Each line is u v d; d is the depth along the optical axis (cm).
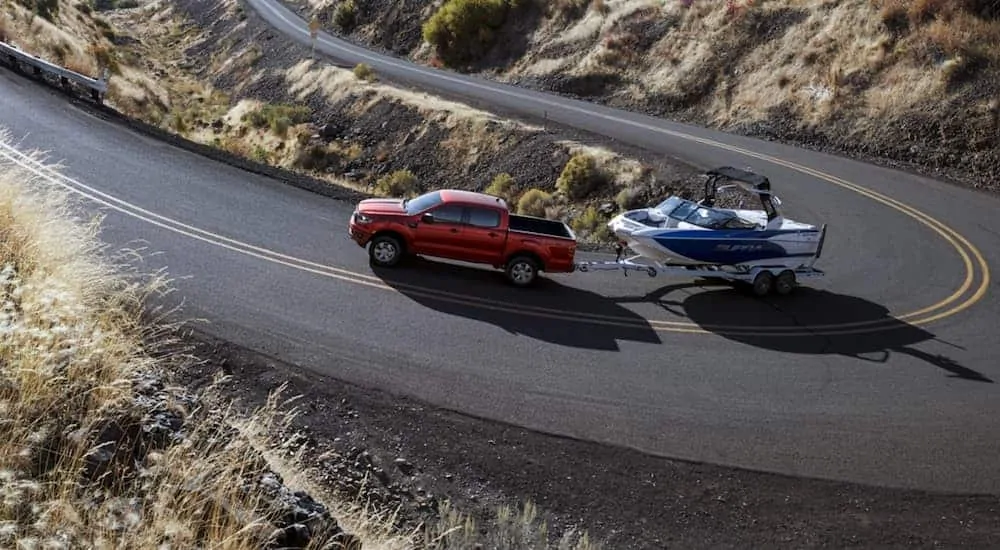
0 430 550
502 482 927
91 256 988
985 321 1519
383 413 1016
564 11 4356
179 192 1712
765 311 1491
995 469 1050
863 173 2561
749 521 915
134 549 496
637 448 1019
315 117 3725
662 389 1164
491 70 4412
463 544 787
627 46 3850
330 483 843
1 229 838
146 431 626
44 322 664
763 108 3194
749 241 1512
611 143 2828
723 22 3594
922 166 2658
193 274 1315
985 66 2770
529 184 2761
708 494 952
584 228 2336
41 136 1905
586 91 3800
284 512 601
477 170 2998
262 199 1764
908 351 1370
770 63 3322
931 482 1012
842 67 3077
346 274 1420
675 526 895
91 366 669
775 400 1167
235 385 1011
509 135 3041
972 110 2686
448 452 963
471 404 1064
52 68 2392
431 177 3067
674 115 3444
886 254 1853
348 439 952
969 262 1831
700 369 1238
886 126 2825
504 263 1472
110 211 1527
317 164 3250
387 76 3994
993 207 2281
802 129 3019
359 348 1162
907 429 1124
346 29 5625
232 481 594
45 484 523
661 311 1450
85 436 573
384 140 3350
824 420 1127
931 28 2936
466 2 4600
